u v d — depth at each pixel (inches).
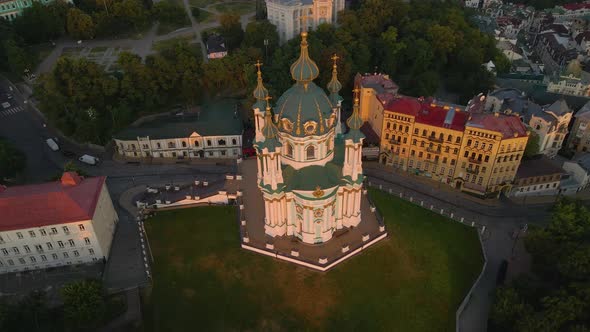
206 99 5733.3
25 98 5733.3
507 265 3592.5
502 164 4146.2
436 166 4490.7
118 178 4549.7
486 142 4035.4
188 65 5482.3
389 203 4111.7
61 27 6855.3
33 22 6555.1
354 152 3159.5
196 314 3110.2
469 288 3358.8
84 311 2859.3
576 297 2773.1
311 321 3073.3
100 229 3435.0
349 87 5940.0
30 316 2930.6
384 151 4724.4
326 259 3353.8
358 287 3284.9
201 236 3688.5
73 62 5187.0
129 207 4097.0
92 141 4990.2
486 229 3961.6
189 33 7170.3
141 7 7071.9
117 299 3159.5
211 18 7805.1
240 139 4837.6
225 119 4982.8
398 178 4621.1
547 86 6220.5
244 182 4190.5
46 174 4571.9
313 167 3287.4
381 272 3400.6
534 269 3457.2
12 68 5920.3
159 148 4832.7
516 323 2819.9
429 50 6427.2
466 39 6884.8
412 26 6830.7
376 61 6432.1
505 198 4375.0
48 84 5019.7
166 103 5565.9
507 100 5221.5
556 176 4372.5
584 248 3031.5
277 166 3142.2
